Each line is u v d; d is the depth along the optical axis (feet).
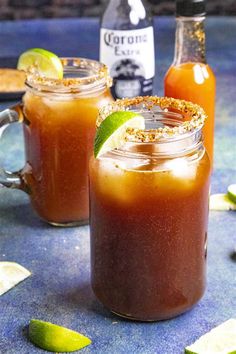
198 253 1.70
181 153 1.64
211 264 1.95
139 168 1.63
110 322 1.73
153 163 1.63
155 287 1.68
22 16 5.12
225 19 4.62
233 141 2.71
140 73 2.73
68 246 2.06
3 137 2.84
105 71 2.08
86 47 3.99
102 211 1.68
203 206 1.69
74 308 1.79
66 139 2.06
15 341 1.67
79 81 2.03
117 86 2.74
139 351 1.63
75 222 2.16
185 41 2.33
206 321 1.73
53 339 1.63
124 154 1.63
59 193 2.11
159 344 1.65
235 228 2.13
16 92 3.17
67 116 2.04
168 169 1.63
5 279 1.88
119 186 1.63
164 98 1.79
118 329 1.70
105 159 1.65
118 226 1.66
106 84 2.08
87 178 2.11
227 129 2.82
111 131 1.61
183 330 1.69
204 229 1.71
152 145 1.63
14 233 2.14
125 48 2.69
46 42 4.10
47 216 2.15
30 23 4.57
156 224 1.64
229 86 3.34
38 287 1.88
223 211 2.23
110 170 1.65
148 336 1.68
